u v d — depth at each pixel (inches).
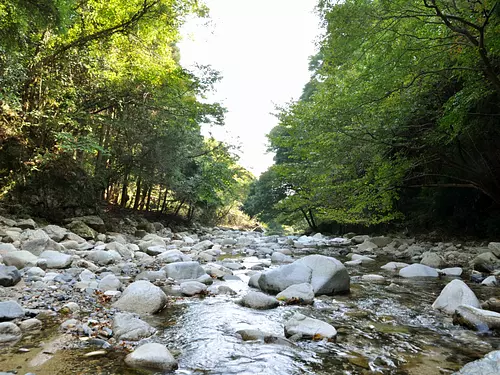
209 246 461.7
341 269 216.8
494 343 128.4
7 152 402.9
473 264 325.1
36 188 422.6
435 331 142.6
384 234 679.7
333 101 364.2
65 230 377.1
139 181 698.8
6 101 361.7
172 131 622.8
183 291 200.1
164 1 430.0
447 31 289.9
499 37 238.2
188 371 103.2
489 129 376.5
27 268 214.7
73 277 213.2
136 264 284.5
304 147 477.1
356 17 267.3
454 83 361.1
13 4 250.1
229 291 208.2
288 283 209.3
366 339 133.1
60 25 272.2
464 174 449.4
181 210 960.9
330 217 498.0
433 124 364.5
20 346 113.4
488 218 472.4
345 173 418.3
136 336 127.5
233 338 132.0
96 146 422.0
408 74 323.0
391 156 406.0
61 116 423.5
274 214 1046.4
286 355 116.5
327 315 165.8
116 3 430.0
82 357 107.7
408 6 258.8
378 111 356.5
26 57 386.3
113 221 554.9
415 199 620.1
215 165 770.2
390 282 251.1
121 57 502.9
